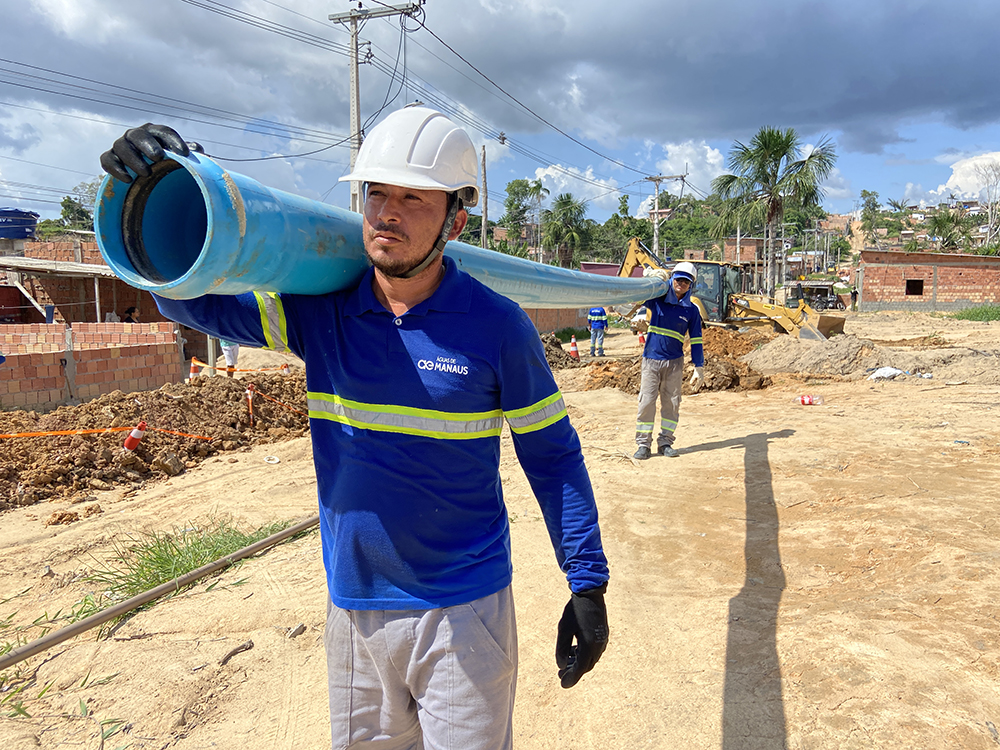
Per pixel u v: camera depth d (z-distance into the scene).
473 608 1.50
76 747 2.49
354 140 17.73
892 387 10.37
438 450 1.45
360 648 1.57
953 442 6.21
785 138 30.28
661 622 3.25
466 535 1.52
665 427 6.69
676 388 6.59
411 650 1.49
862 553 3.83
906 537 3.93
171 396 8.06
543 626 3.29
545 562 4.05
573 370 14.33
